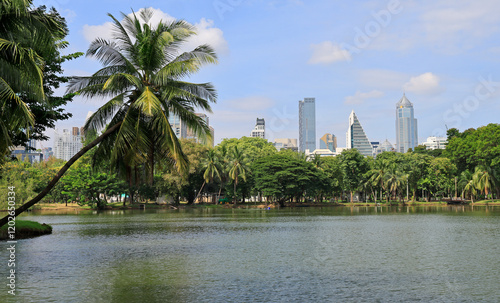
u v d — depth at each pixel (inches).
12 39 674.2
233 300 592.1
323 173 5078.7
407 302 577.6
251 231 1657.2
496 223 1959.9
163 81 1013.2
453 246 1147.3
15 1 595.8
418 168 5290.4
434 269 815.1
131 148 986.1
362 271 800.9
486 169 4498.0
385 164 5108.3
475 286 669.3
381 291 639.8
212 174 4407.0
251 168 4970.5
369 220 2257.6
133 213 3395.7
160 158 1081.4
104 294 630.5
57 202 5457.7
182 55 1082.7
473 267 833.5
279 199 4891.7
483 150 4183.1
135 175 1088.8
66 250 1123.9
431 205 4918.8
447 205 4827.8
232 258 971.9
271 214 3053.6
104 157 1053.8
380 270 809.5
